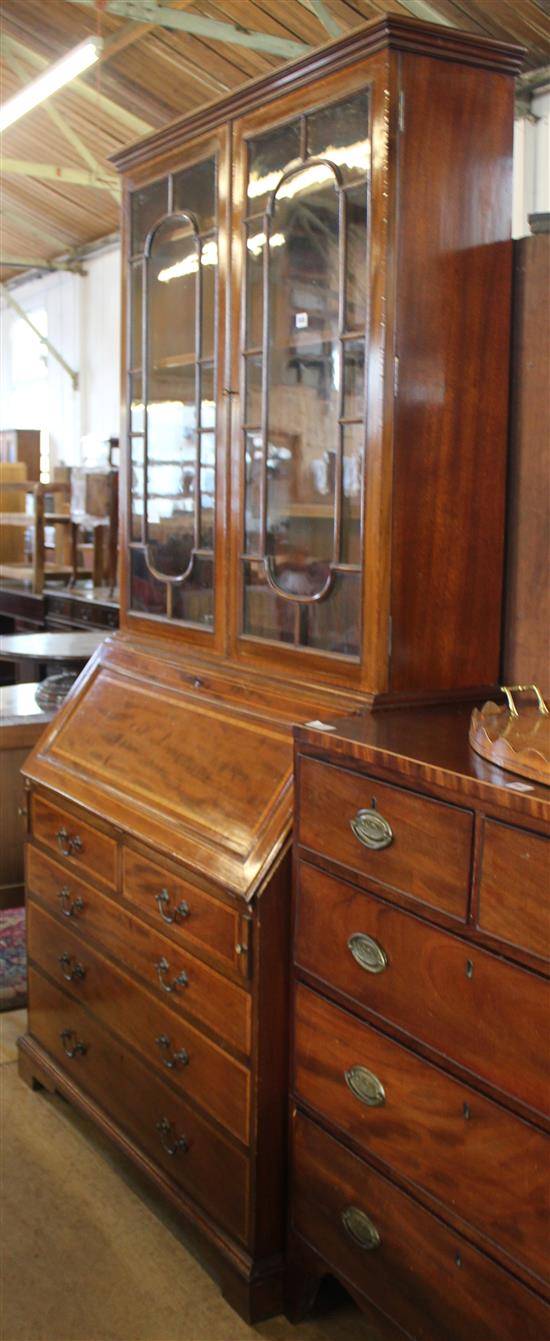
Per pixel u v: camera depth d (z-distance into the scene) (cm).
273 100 192
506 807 131
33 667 614
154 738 224
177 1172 206
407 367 174
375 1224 162
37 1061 258
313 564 191
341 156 178
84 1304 190
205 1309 189
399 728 166
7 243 1137
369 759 153
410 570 180
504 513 192
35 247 1137
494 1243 140
